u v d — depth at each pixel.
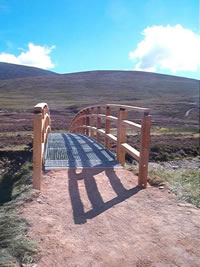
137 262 2.39
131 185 4.34
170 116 35.25
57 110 38.44
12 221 2.97
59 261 2.37
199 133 18.02
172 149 11.55
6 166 7.72
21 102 52.22
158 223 3.10
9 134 13.82
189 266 2.35
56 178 4.57
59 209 3.39
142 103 50.34
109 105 6.47
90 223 3.06
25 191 3.96
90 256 2.46
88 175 4.77
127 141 12.63
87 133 10.94
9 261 2.30
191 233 2.88
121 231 2.91
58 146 7.47
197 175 5.64
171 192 4.07
